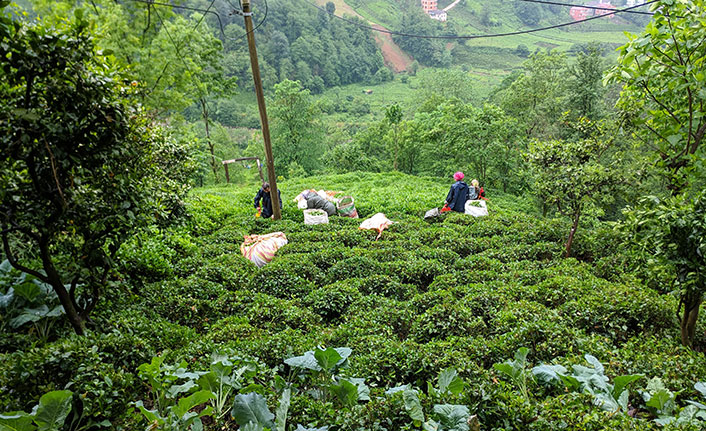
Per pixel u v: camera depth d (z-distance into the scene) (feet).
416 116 111.75
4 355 13.46
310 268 27.76
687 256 15.38
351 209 45.75
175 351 16.67
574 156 29.84
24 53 11.99
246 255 31.50
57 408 10.78
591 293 21.89
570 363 15.14
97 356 13.42
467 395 13.23
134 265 23.67
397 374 16.28
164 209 19.07
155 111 54.80
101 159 14.23
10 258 14.14
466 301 22.17
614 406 12.35
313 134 134.62
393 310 21.49
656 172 24.21
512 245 32.76
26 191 13.57
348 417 12.38
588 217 36.35
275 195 41.81
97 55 14.08
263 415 11.82
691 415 11.68
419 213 47.67
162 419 11.12
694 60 19.08
